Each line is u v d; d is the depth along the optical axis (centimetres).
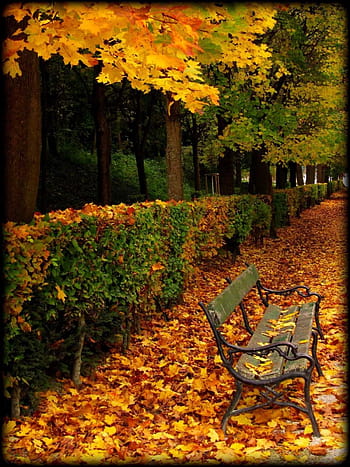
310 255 1631
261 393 450
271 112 1655
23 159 586
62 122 2916
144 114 2822
